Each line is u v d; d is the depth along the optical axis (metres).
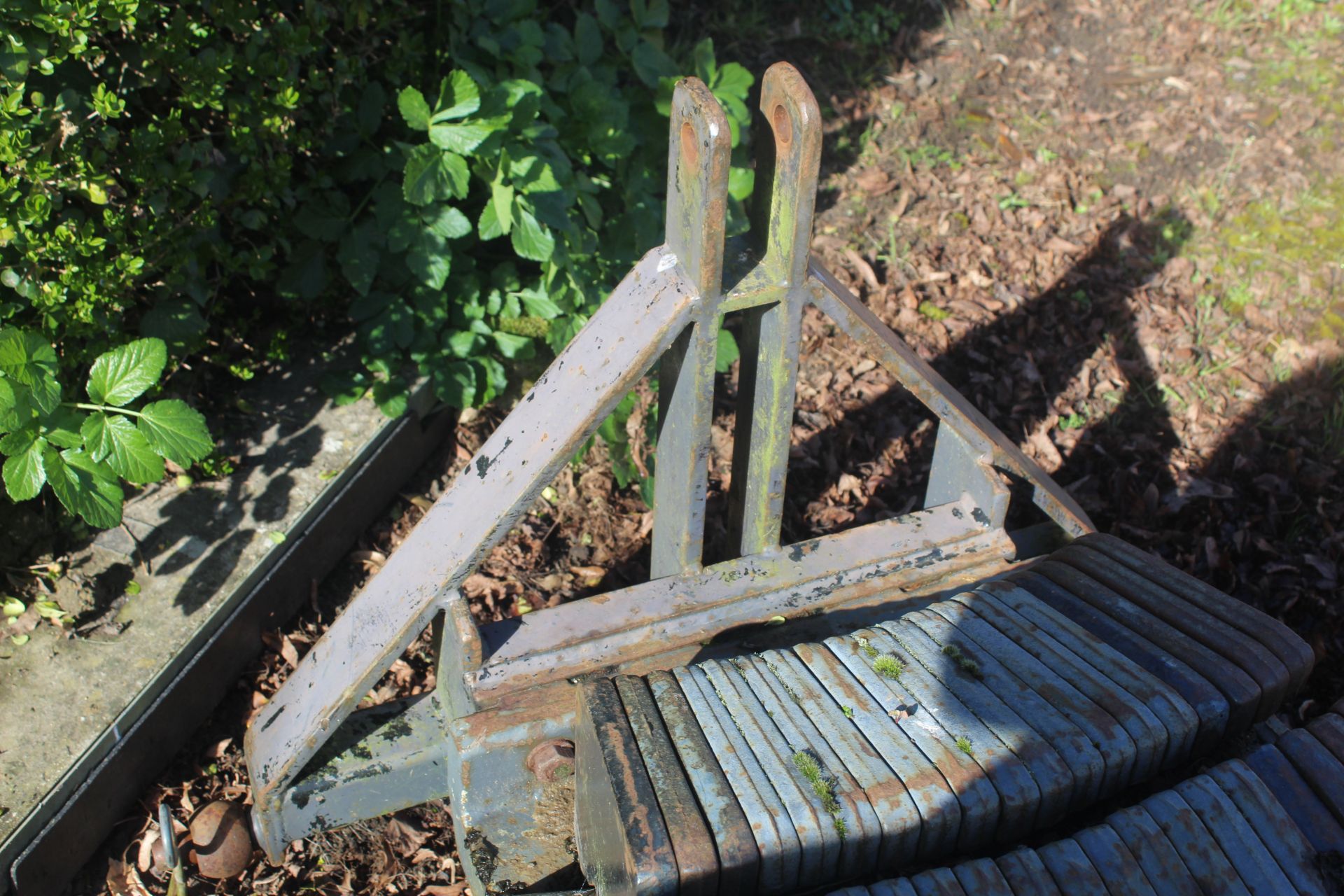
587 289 3.92
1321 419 4.12
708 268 2.09
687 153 2.04
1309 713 3.21
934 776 1.87
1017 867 1.80
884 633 2.23
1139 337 4.42
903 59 5.66
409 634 2.36
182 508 3.29
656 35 4.36
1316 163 5.25
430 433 3.83
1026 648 2.17
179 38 3.05
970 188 5.03
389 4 3.76
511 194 3.55
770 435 2.39
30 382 2.70
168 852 2.45
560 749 2.32
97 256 2.97
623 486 3.62
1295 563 3.63
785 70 2.04
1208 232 4.91
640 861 1.72
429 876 2.78
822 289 2.22
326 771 2.53
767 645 2.44
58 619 2.96
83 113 2.95
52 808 2.57
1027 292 4.57
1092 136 5.39
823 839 1.79
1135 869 1.81
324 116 3.63
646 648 2.40
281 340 3.71
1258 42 5.96
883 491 3.84
